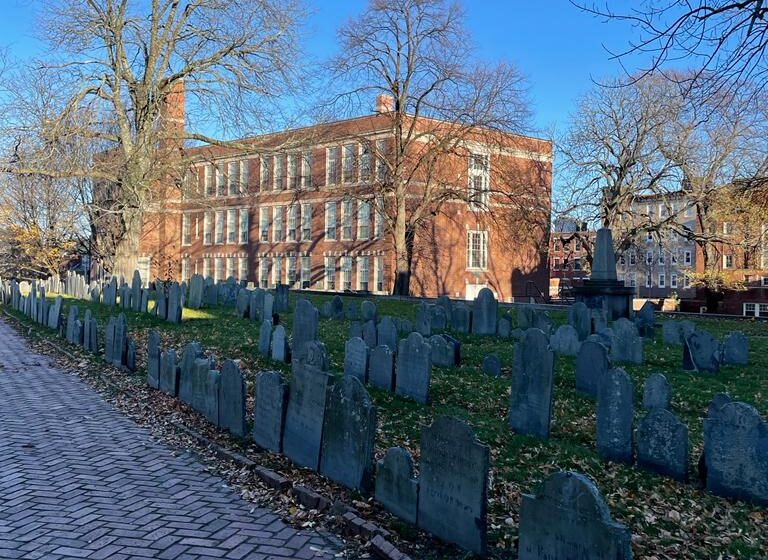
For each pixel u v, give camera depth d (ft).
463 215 164.14
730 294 159.02
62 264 181.47
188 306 83.05
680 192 131.23
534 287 179.11
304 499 22.20
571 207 131.54
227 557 18.21
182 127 111.14
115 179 99.76
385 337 48.80
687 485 23.24
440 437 19.24
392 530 19.69
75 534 19.71
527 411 29.45
